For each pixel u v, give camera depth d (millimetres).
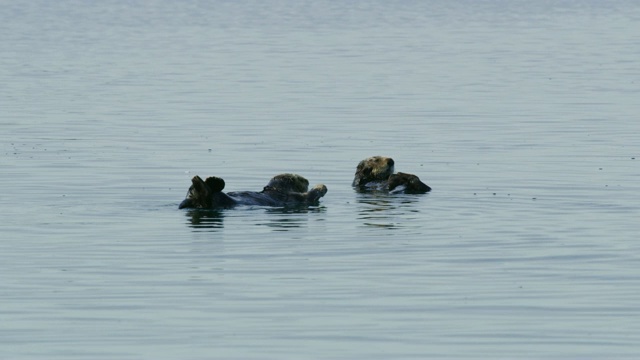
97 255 43250
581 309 36375
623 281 39688
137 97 108000
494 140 79000
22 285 39125
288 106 100688
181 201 54375
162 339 33406
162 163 67875
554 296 37875
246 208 51719
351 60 152375
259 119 91438
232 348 32594
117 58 158250
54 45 185250
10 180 60719
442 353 32156
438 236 46469
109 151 72938
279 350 32406
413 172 64688
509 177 62500
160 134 82000
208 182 51562
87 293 38156
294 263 42125
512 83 121250
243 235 46500
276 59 154500
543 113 94750
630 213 51625
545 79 125562
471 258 42875
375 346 32750
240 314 35844
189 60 153875
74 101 104188
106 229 47625
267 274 40594
